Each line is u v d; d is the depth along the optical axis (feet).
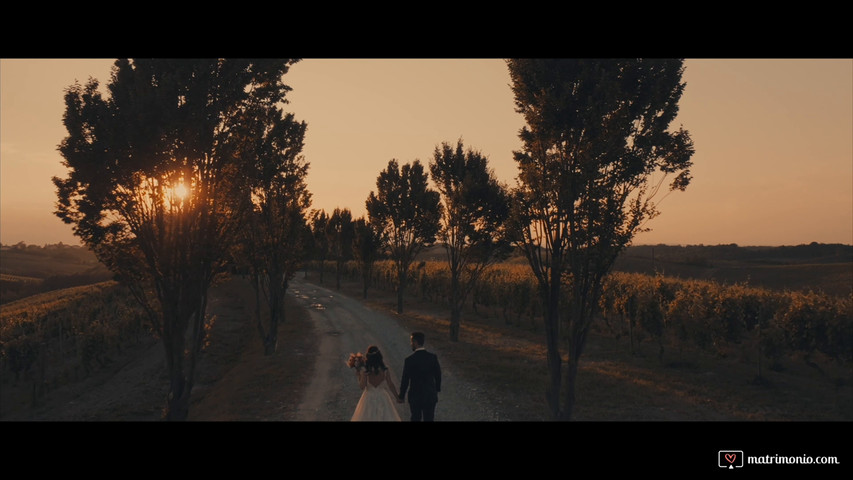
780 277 185.16
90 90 35.88
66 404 55.62
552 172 34.91
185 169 37.40
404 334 82.53
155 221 39.37
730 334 58.34
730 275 201.46
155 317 40.98
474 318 108.88
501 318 109.09
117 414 50.11
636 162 32.45
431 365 26.53
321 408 39.78
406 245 115.65
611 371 54.65
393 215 113.60
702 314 59.11
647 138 32.89
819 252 365.61
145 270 40.91
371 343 74.43
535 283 86.12
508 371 53.72
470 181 75.25
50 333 86.17
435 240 111.55
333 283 224.53
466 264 79.10
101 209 36.99
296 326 93.81
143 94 34.42
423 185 110.42
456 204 76.28
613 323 90.89
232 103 38.73
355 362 26.76
